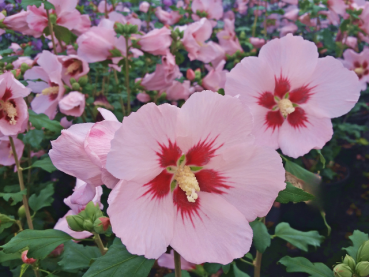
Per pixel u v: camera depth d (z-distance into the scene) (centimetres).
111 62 34
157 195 12
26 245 16
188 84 40
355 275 17
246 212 13
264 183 13
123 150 11
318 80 20
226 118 12
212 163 13
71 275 27
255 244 24
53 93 32
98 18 51
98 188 19
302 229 48
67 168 13
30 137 27
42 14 34
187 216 13
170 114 11
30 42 44
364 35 47
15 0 41
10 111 22
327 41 50
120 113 39
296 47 19
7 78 21
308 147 20
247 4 72
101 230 16
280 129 21
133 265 14
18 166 26
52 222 40
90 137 12
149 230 12
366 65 47
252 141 12
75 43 38
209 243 12
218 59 49
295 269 19
